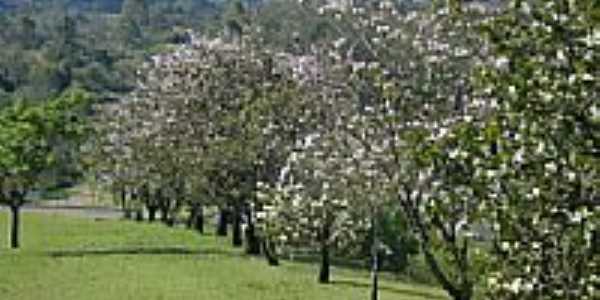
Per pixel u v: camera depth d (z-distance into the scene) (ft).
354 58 104.78
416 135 62.08
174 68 212.64
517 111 50.60
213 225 321.52
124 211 338.95
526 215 50.93
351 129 108.58
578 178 49.08
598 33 47.88
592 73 48.34
